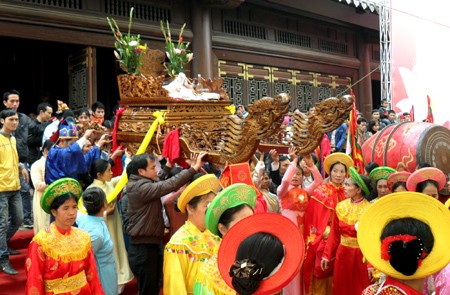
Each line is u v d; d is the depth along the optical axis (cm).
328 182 520
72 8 893
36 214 570
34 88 1177
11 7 810
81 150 516
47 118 736
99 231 412
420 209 202
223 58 1149
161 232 424
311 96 1389
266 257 177
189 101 468
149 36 994
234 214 240
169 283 287
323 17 1382
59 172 509
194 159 420
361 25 1483
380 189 475
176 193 498
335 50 1483
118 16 955
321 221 497
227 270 190
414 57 1270
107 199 468
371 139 680
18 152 665
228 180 394
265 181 497
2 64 1143
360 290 461
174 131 430
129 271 527
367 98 1563
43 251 321
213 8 1104
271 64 1266
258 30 1247
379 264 201
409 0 1267
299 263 179
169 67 535
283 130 527
